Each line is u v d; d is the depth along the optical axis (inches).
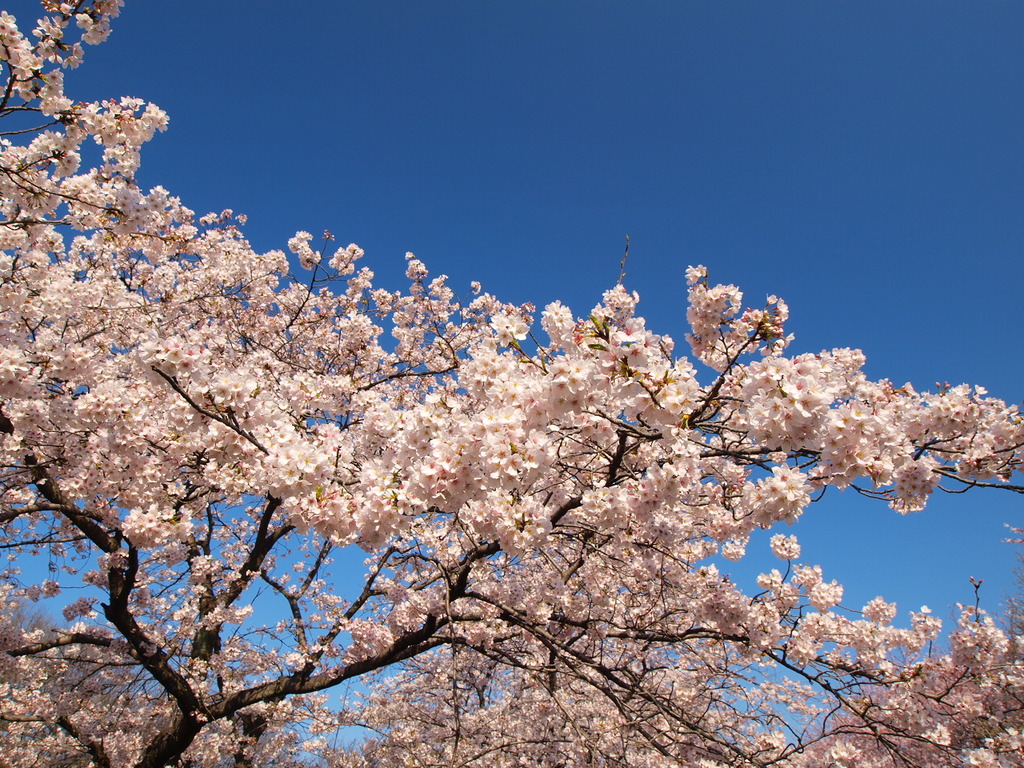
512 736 318.3
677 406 109.3
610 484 150.3
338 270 375.6
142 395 212.5
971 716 218.4
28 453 212.8
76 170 174.9
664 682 314.2
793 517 120.0
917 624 251.8
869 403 149.2
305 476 122.0
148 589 297.9
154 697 334.6
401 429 137.5
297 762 383.6
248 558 329.4
